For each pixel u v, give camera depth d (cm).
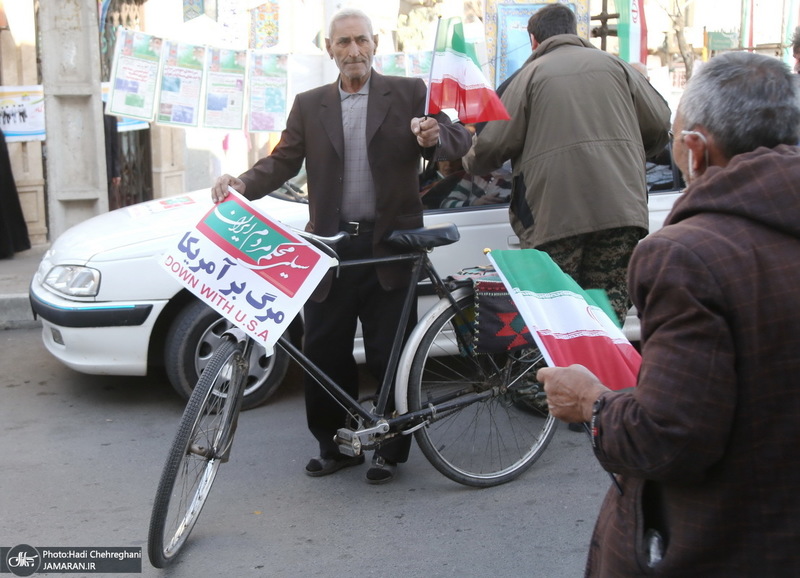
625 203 435
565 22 466
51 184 707
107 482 423
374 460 422
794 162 167
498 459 421
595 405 181
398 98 394
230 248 348
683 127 181
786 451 164
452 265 511
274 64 614
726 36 1198
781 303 162
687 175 185
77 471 435
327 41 393
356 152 395
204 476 365
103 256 486
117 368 491
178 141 1048
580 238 449
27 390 549
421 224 402
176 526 353
